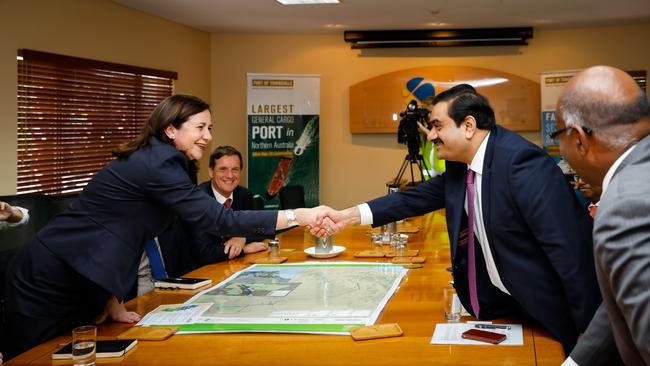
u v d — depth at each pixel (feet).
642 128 3.31
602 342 3.94
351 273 7.55
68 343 5.01
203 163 23.13
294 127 22.47
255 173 22.27
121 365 4.41
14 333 5.65
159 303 6.29
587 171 3.57
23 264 5.69
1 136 14.61
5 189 14.78
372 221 6.73
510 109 22.65
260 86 22.27
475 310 5.57
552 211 4.85
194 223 5.87
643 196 2.84
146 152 5.74
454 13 19.74
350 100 23.31
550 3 18.42
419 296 6.27
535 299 5.02
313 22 21.15
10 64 14.76
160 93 20.49
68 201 7.64
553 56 22.50
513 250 5.15
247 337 4.99
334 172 23.71
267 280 7.24
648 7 19.16
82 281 5.77
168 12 19.63
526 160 5.11
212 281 7.32
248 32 23.07
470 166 5.52
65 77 16.51
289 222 6.57
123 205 5.62
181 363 4.43
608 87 3.34
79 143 17.12
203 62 22.86
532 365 4.20
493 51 22.81
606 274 3.00
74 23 16.74
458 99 5.41
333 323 5.30
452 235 5.72
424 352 4.52
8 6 14.65
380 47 22.67
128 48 18.92
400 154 23.44
